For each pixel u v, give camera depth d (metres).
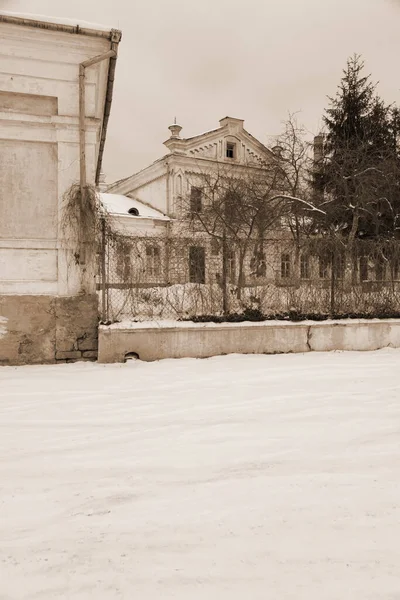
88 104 8.20
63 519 3.00
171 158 27.53
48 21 7.67
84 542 2.72
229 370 7.46
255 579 2.35
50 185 8.14
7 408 5.51
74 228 8.16
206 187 24.69
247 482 3.50
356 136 21.33
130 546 2.67
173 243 8.84
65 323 8.13
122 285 8.50
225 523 2.90
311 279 9.81
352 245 10.10
